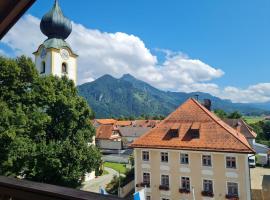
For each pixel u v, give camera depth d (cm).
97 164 2936
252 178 4284
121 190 3288
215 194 2588
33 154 2398
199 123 2888
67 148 2631
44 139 2642
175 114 3120
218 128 2773
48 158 2494
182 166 2736
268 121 7706
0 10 316
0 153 2108
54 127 2781
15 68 2323
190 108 3114
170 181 2781
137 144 2931
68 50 4628
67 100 2817
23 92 2458
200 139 2739
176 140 2825
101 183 4175
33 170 2438
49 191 251
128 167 5181
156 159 2853
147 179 2888
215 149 2581
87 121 3019
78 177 2673
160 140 2886
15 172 2358
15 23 337
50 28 4766
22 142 2211
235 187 2527
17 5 308
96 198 224
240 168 2502
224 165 2567
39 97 2542
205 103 4288
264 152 5716
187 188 2716
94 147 3012
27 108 2425
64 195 238
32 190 263
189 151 2700
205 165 2648
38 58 4656
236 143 2566
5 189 289
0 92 2309
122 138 8344
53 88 2739
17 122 2183
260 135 7488
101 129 8225
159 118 12619
